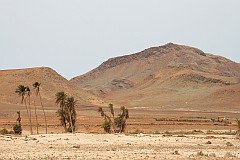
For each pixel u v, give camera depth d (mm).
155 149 82250
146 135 117438
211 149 83375
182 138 107500
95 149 81625
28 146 86875
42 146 87188
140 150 79500
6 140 98375
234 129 181750
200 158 64375
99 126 194875
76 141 98000
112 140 100938
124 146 88188
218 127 196125
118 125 158750
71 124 155750
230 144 91438
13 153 74062
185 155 69188
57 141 97688
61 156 68750
